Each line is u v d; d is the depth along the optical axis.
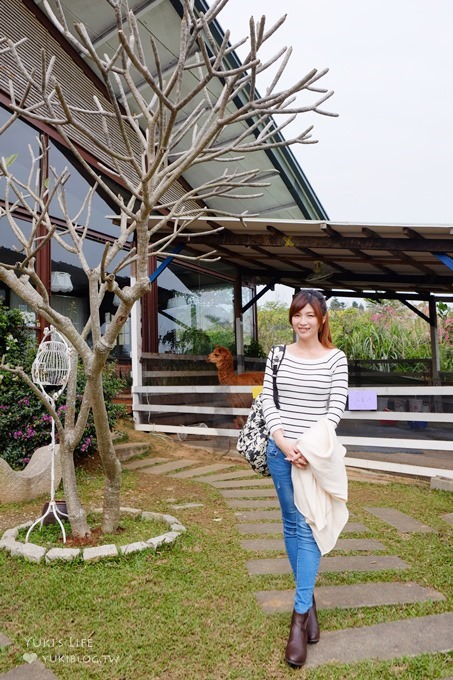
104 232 8.20
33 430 4.95
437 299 11.07
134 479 5.22
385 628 2.29
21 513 3.94
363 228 5.53
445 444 5.02
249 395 6.67
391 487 4.93
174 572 2.85
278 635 2.22
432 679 1.91
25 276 3.09
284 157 9.71
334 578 2.81
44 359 3.55
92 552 2.90
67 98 7.18
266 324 19.56
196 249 7.69
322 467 2.09
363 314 16.02
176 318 9.48
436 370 10.80
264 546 3.30
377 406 5.47
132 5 6.57
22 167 6.66
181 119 8.23
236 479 5.32
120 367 8.35
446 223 5.14
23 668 1.99
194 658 2.05
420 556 3.14
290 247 6.53
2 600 2.49
